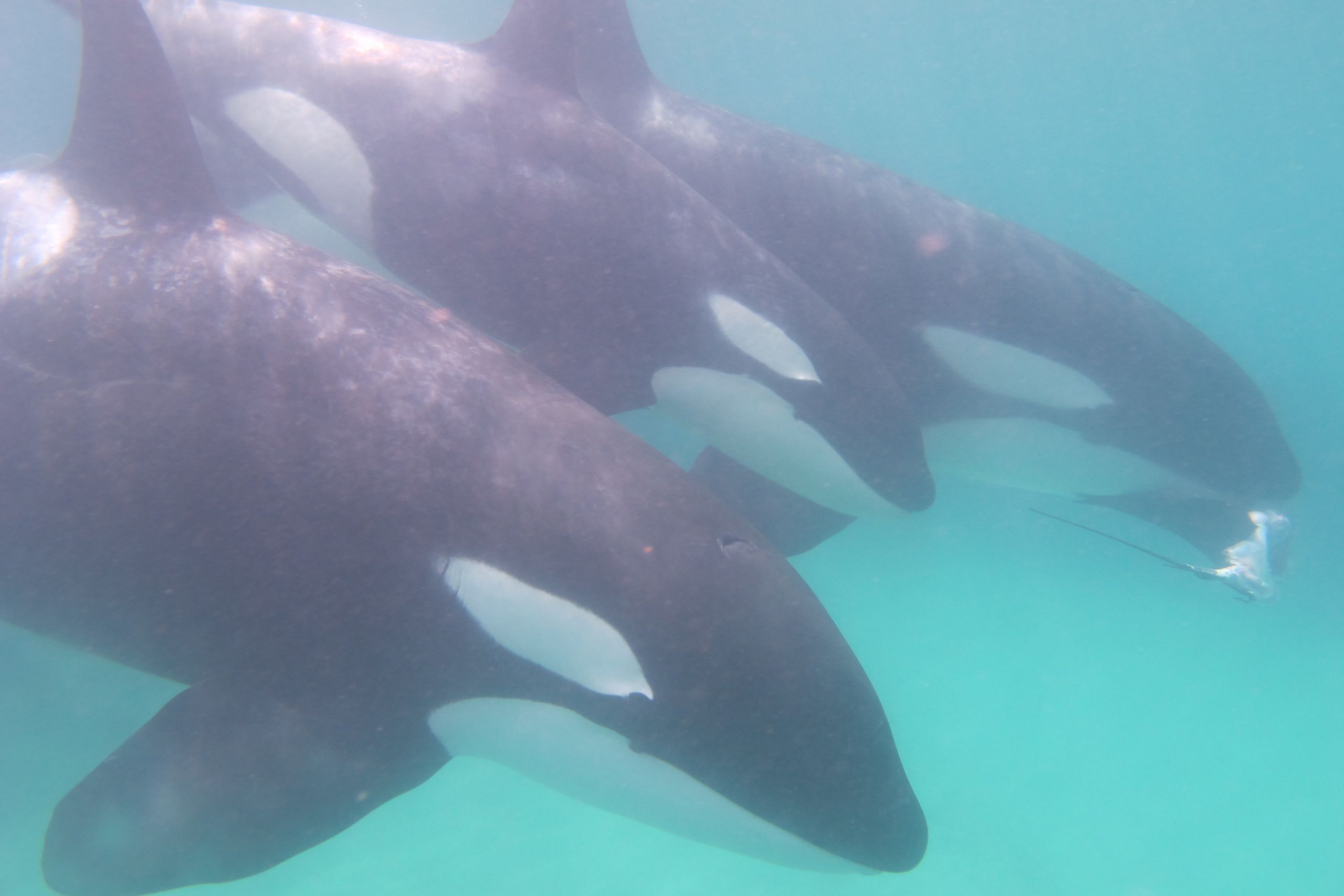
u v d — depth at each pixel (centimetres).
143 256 224
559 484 223
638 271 307
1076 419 427
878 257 380
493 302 307
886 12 2630
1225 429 438
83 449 218
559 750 234
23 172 233
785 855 234
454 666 225
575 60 319
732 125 371
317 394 220
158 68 227
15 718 486
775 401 332
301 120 304
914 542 900
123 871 214
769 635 221
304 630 224
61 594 229
